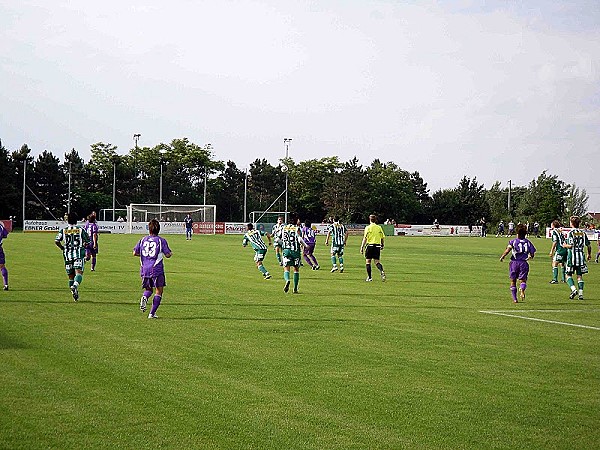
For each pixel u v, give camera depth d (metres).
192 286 20.02
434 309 16.06
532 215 110.06
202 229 74.69
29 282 20.16
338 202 102.06
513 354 10.85
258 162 112.19
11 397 7.86
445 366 9.91
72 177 94.75
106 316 13.96
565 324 14.10
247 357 10.23
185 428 6.92
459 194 111.94
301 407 7.73
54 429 6.81
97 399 7.86
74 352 10.33
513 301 17.97
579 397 8.37
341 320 14.01
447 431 7.00
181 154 109.06
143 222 71.25
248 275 23.95
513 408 7.84
